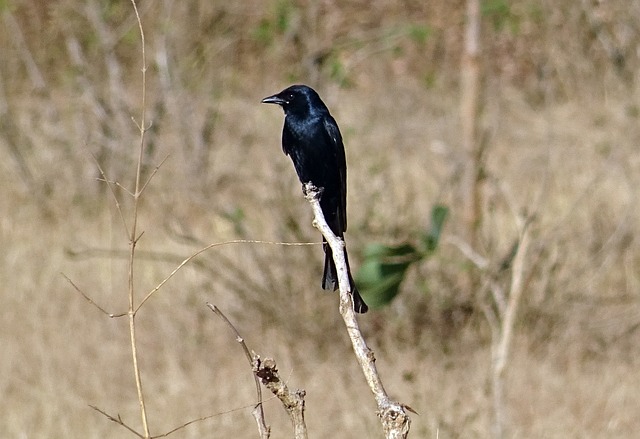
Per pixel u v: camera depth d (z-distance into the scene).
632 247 13.94
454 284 12.85
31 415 10.84
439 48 24.89
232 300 13.43
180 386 11.52
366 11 24.47
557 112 19.94
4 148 17.95
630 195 15.06
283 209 13.51
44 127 18.03
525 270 12.35
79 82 18.12
